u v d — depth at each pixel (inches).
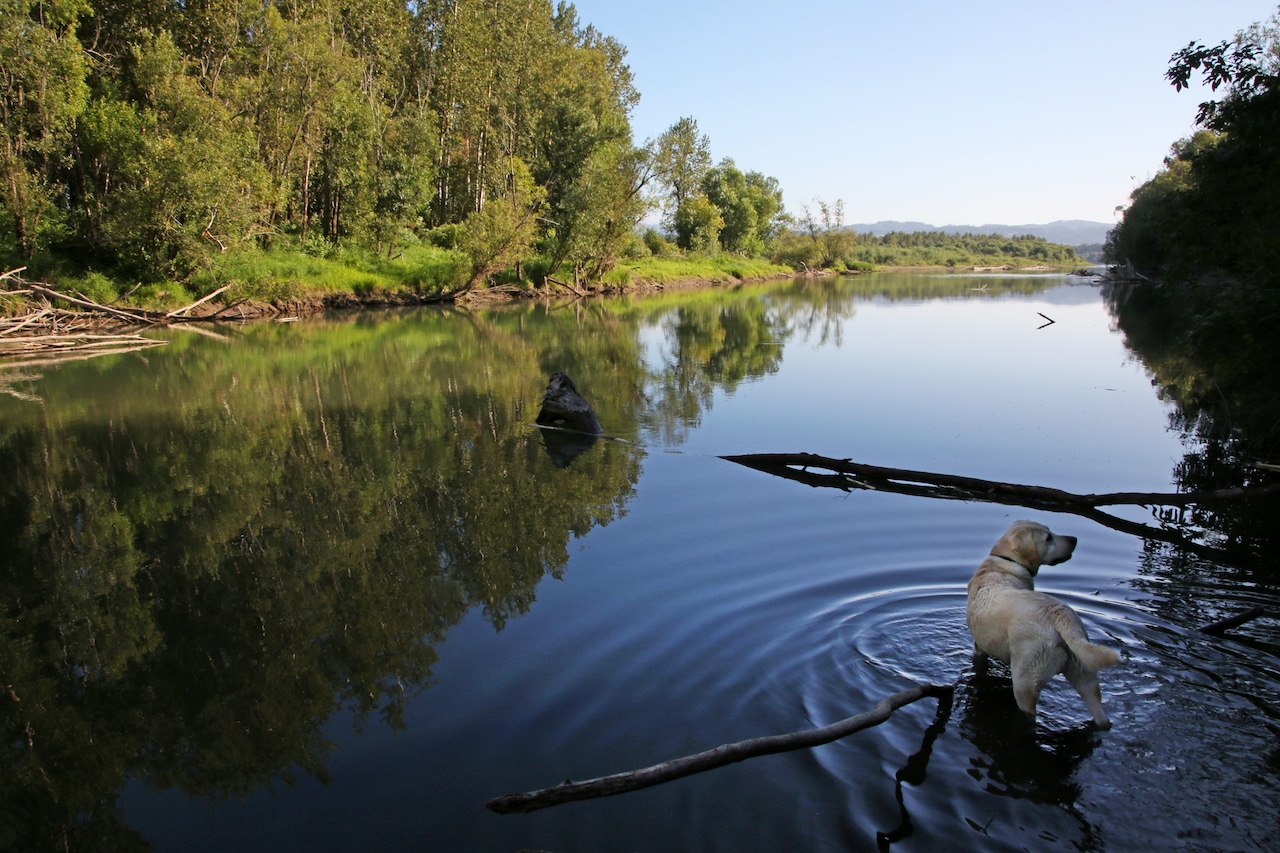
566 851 124.6
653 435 447.5
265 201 1255.5
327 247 1455.5
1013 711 157.8
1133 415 479.5
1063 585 224.4
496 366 713.0
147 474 379.2
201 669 197.5
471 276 1529.3
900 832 125.3
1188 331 432.1
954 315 1253.1
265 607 231.8
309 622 220.2
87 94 1074.1
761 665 179.0
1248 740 146.2
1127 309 1306.6
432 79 1828.2
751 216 3410.4
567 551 264.5
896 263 4722.0
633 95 2198.6
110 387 618.5
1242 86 432.5
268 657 201.6
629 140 1769.2
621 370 689.0
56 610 236.2
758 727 155.2
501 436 448.8
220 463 396.8
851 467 355.9
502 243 1487.5
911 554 250.7
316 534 292.5
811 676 173.0
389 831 133.2
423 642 203.5
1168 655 177.5
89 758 163.3
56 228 1085.8
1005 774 138.3
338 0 1491.1
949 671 174.2
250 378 653.3
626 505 315.9
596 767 145.6
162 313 1061.8
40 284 952.9
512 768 147.7
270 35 1286.9
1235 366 412.2
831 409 511.2
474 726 162.6
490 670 185.2
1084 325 1047.6
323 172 1544.0
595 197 1631.4
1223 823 124.9
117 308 1021.2
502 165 1667.1
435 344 872.3
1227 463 373.4
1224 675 168.6
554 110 1745.8
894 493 329.4
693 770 127.3
